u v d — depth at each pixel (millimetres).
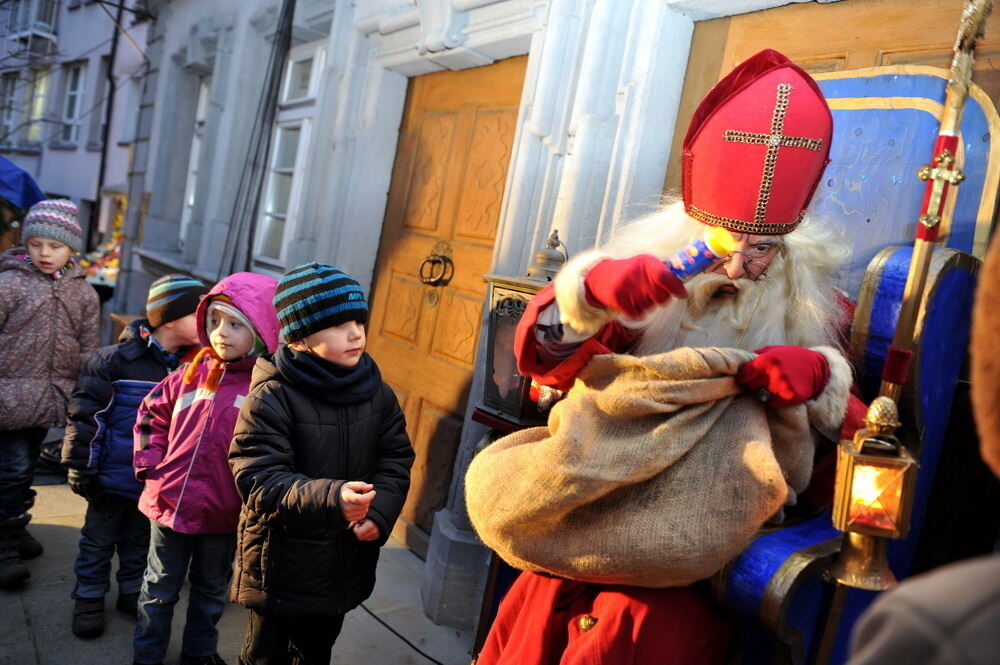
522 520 1413
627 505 1360
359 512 1772
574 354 1450
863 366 1587
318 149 4262
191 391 2291
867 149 1887
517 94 3252
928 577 553
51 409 2896
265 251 5117
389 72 3939
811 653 1355
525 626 1541
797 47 2213
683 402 1350
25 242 3029
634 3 2539
